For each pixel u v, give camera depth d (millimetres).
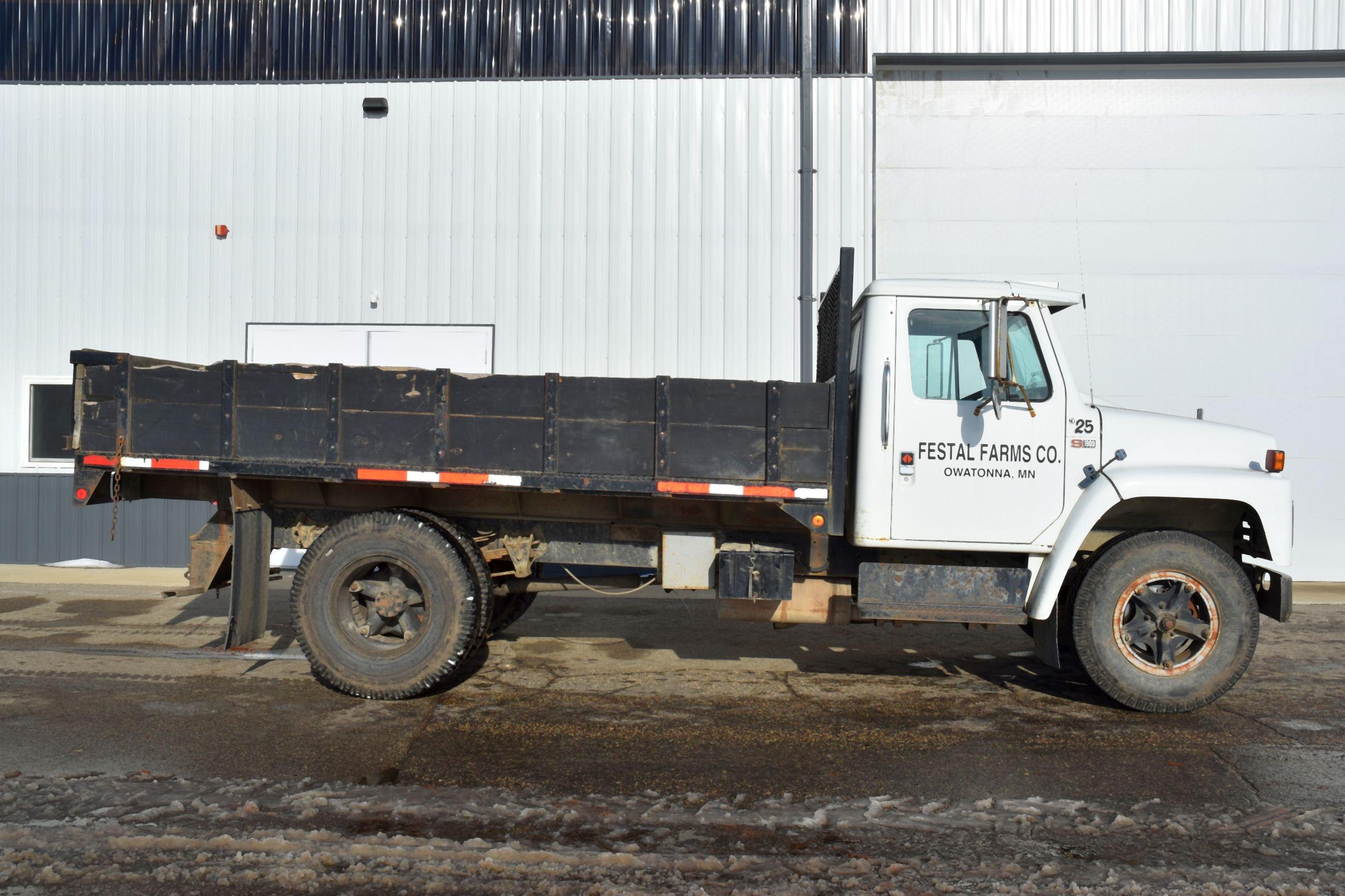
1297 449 9734
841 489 4867
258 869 2951
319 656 4988
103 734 4324
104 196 9945
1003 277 9914
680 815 3443
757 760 4105
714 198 9656
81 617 7262
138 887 2820
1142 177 9820
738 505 5246
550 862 3023
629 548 5422
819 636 6898
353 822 3330
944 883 2912
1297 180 9719
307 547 5465
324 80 9828
